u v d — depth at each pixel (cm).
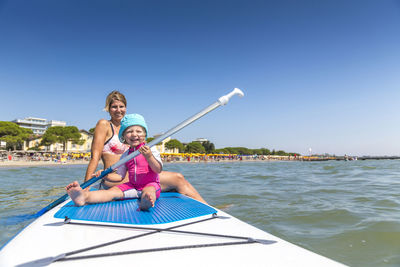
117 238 112
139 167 214
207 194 445
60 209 170
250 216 289
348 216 287
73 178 791
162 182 262
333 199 392
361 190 489
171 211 168
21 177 834
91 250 97
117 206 182
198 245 101
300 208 328
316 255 92
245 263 84
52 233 119
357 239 215
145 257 90
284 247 100
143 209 171
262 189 511
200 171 1263
